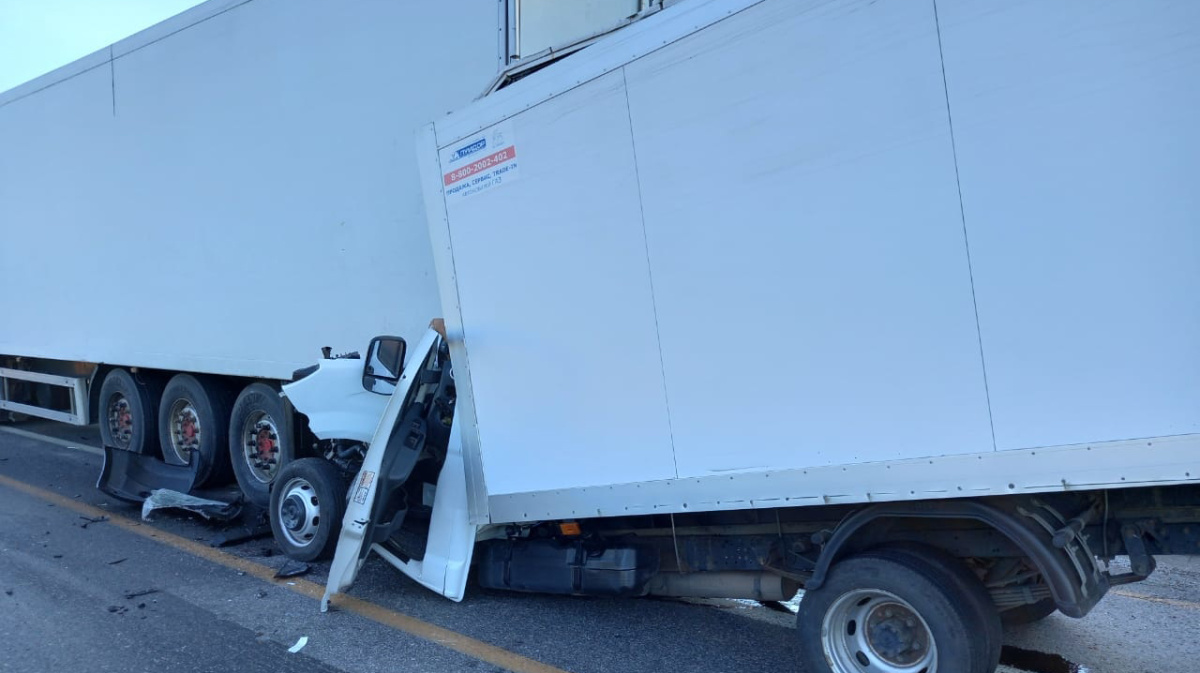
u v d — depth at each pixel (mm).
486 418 4391
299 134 6211
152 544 6070
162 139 7359
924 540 3330
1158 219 2494
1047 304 2682
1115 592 4988
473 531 4621
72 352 8750
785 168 3215
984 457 2822
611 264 3779
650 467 3711
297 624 4508
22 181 9312
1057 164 2643
